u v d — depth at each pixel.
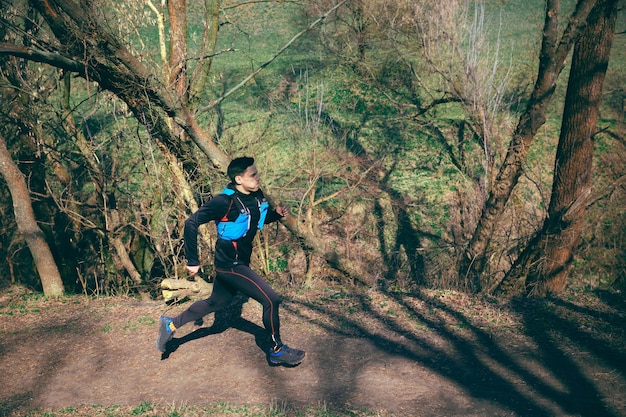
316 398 4.47
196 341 5.61
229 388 4.70
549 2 8.10
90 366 5.24
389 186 14.64
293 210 12.98
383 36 17.03
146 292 10.02
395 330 5.73
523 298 6.60
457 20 13.11
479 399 4.38
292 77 19.95
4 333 6.09
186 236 4.31
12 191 7.43
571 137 8.48
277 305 4.66
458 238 12.84
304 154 13.74
